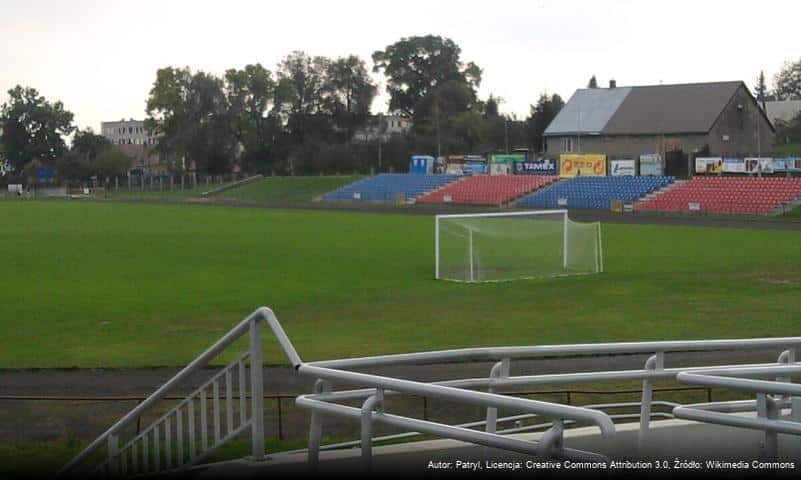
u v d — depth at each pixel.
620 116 114.75
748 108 112.88
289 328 27.14
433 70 175.00
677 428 8.49
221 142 147.12
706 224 70.00
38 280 38.75
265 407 16.53
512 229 50.19
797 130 139.50
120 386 19.50
